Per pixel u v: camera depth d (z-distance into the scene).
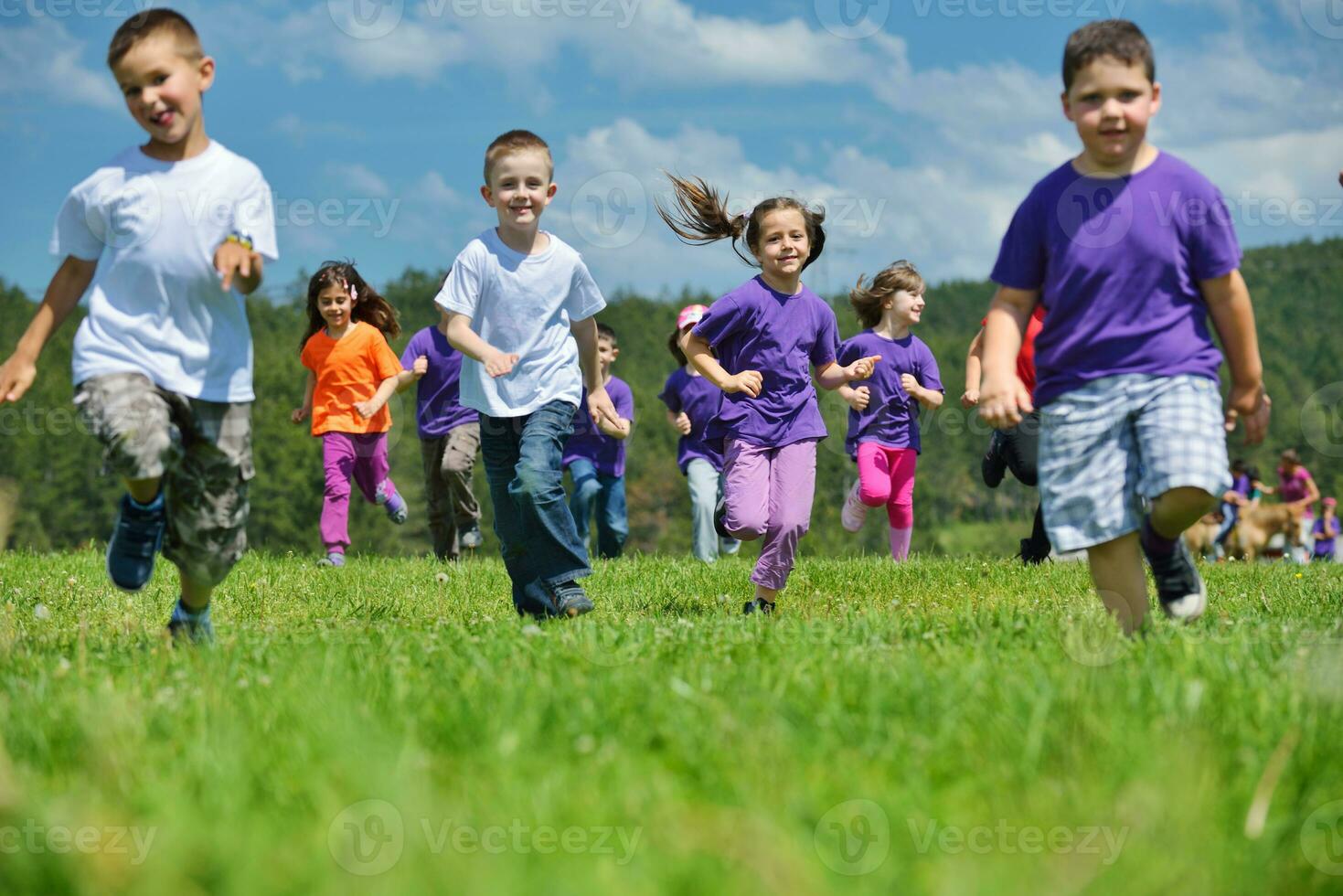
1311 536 20.06
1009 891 1.97
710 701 2.97
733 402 6.03
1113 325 4.01
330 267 9.98
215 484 4.19
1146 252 3.99
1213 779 2.40
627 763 2.52
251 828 2.18
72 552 10.02
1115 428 4.02
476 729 2.78
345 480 9.94
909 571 7.81
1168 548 4.14
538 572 5.64
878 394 9.41
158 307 4.04
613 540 11.43
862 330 9.65
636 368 90.56
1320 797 2.37
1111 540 4.14
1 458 70.88
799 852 2.09
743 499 5.93
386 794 2.29
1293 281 108.56
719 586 7.19
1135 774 2.43
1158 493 3.91
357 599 6.46
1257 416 4.17
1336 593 6.25
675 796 2.38
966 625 4.38
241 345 4.20
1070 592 6.72
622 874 2.03
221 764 2.48
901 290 9.43
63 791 2.45
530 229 5.55
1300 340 102.06
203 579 4.34
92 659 3.92
